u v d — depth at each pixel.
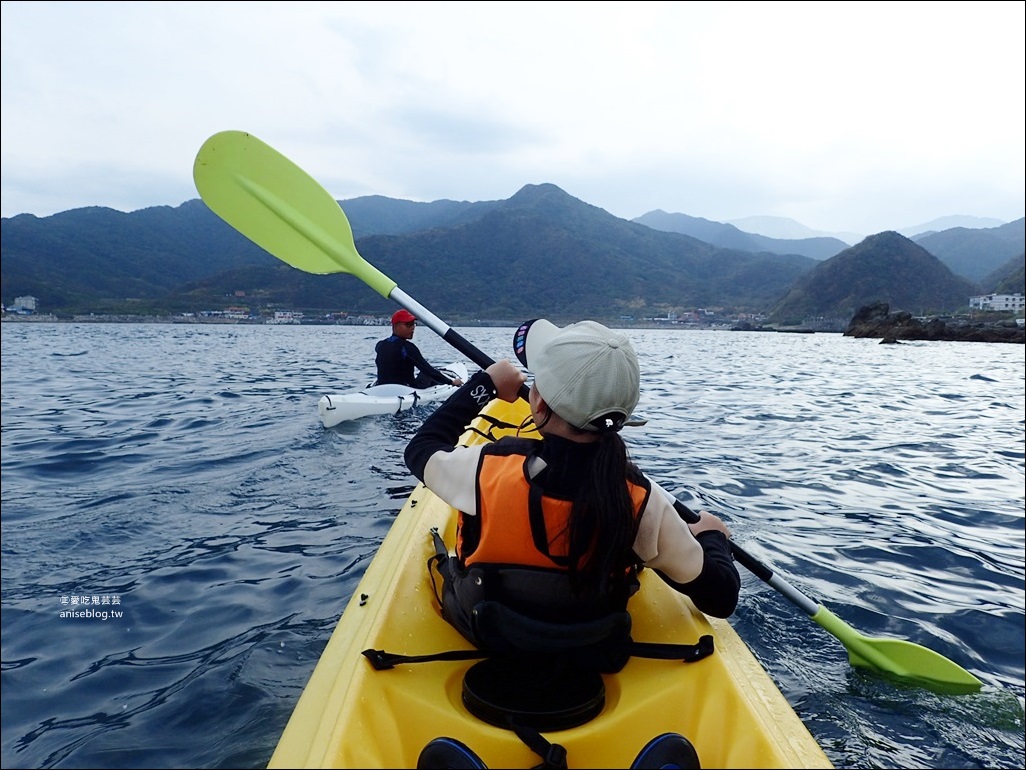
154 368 15.47
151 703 2.28
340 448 5.77
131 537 3.83
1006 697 2.36
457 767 1.29
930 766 1.99
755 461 5.95
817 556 3.65
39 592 3.15
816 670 2.48
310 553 3.55
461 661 1.72
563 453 1.47
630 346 1.48
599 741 1.49
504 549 1.50
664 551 1.57
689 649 1.73
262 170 2.76
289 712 2.21
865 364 20.94
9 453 5.98
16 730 2.15
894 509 4.63
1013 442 7.21
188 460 5.57
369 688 1.56
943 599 3.18
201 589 3.16
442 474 1.62
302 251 2.74
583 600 1.53
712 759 1.48
